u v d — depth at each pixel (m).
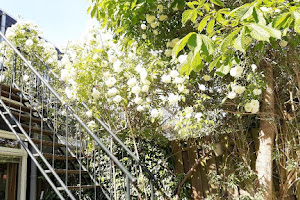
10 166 4.25
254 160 3.82
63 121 4.61
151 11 2.98
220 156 4.03
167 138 4.13
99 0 2.49
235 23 1.31
